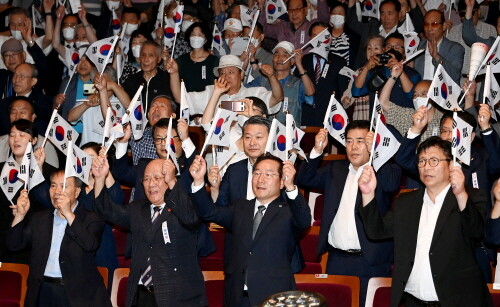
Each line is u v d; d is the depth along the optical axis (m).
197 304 9.84
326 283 9.72
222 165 11.40
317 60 15.19
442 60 14.44
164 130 11.16
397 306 9.09
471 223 8.81
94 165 10.14
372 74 13.88
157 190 9.97
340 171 10.70
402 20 16.23
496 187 8.89
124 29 15.35
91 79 14.38
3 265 10.48
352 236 10.34
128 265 11.46
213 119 10.94
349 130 10.61
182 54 15.51
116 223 10.13
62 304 10.06
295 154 11.32
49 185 11.34
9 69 15.39
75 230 9.95
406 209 9.27
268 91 13.71
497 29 15.12
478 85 14.98
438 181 9.11
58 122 11.49
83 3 18.53
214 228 11.48
